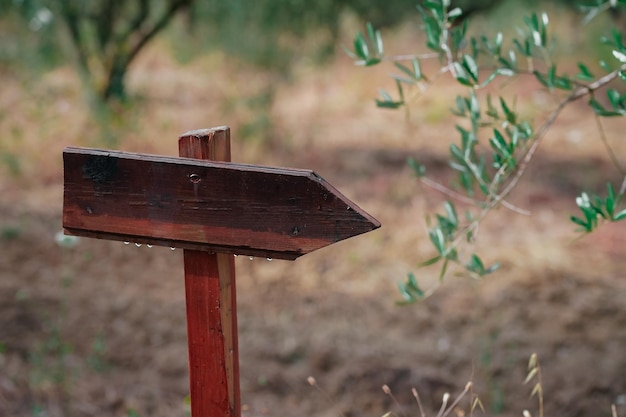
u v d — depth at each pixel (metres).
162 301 5.57
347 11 9.15
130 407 4.35
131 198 2.16
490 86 11.46
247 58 8.98
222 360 2.24
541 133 2.65
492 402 4.67
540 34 2.54
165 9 8.27
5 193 7.16
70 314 5.24
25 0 7.63
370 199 7.63
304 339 5.25
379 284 6.04
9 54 9.46
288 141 8.88
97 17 8.09
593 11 2.85
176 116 9.71
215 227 2.11
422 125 10.16
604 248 6.66
